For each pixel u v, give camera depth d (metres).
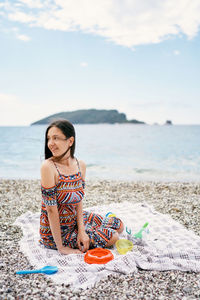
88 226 3.57
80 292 2.56
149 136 48.28
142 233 4.09
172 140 36.47
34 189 7.36
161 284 2.71
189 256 3.24
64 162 3.28
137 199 6.30
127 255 3.08
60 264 3.05
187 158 17.38
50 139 3.16
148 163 15.15
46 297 2.46
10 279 2.75
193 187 7.74
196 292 2.58
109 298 2.47
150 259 3.14
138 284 2.70
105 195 6.68
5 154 19.06
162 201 6.11
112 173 11.66
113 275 2.85
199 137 44.06
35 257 3.24
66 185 3.18
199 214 5.13
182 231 4.19
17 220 4.59
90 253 3.19
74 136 3.30
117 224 3.81
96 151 22.00
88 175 11.11
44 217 3.40
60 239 3.27
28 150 21.67
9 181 8.53
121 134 56.25
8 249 3.52
